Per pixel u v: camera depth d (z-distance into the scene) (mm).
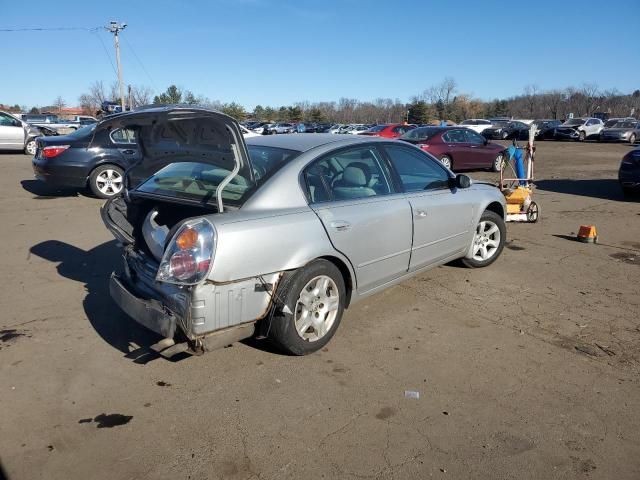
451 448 2781
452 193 5043
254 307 3326
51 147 9328
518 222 8234
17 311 4422
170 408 3094
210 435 2859
